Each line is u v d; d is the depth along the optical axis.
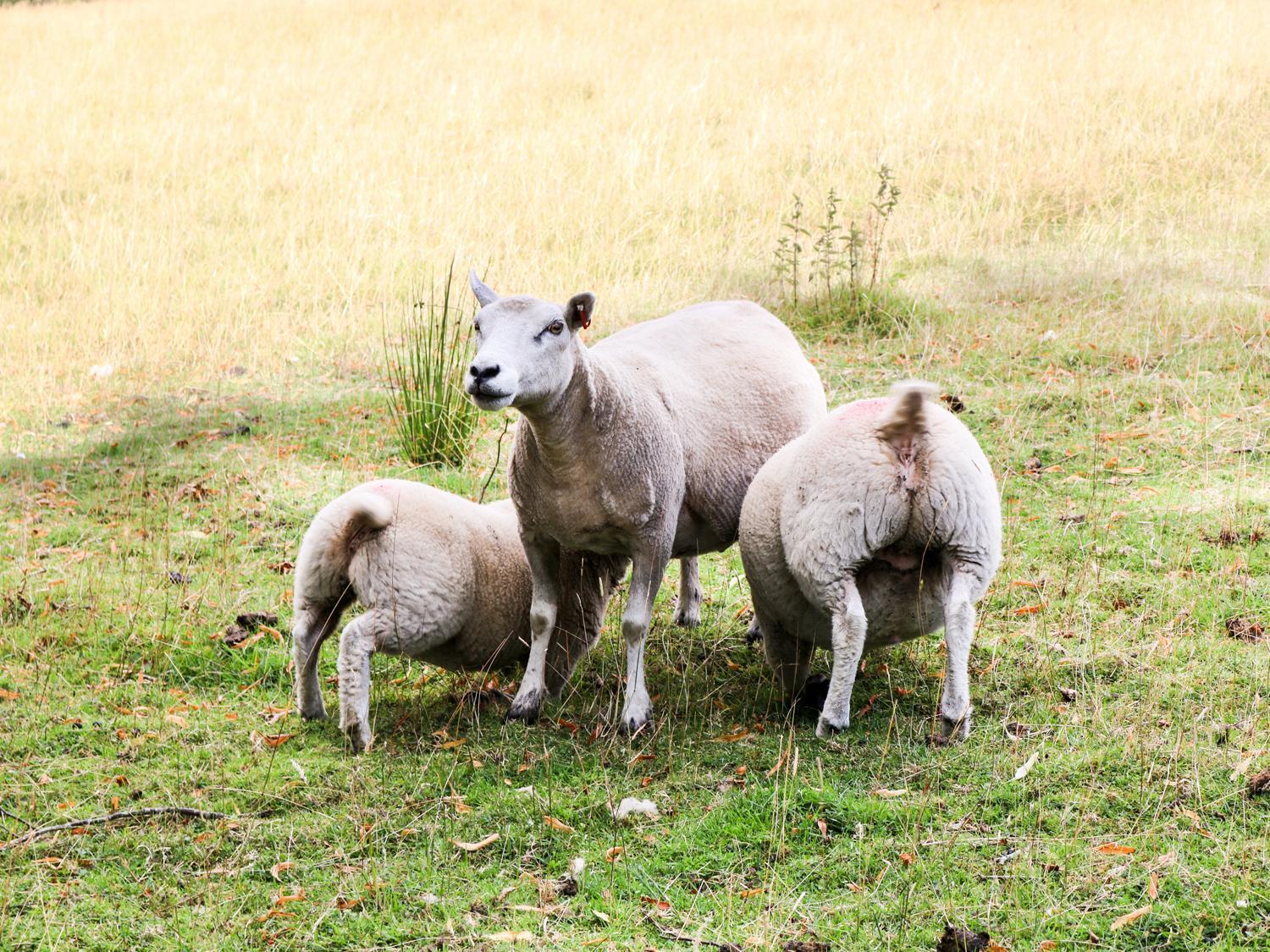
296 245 15.09
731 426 6.72
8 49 26.59
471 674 6.70
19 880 4.97
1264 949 4.17
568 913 4.66
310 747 6.02
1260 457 8.42
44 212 16.92
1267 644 6.21
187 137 20.08
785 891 4.68
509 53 23.94
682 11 26.52
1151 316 10.99
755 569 6.00
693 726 6.05
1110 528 7.62
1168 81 18.27
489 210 15.59
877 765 5.45
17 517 8.80
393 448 9.83
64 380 11.69
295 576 6.22
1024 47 20.98
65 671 6.74
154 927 4.70
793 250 12.84
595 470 5.86
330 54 24.91
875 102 19.06
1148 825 4.89
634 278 13.38
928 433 5.39
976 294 12.21
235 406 10.90
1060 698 5.96
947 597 5.57
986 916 4.45
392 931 4.61
